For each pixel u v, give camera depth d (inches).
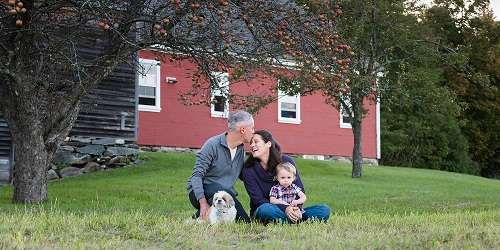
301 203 324.8
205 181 329.1
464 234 278.4
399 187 810.2
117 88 920.9
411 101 976.9
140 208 524.1
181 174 840.9
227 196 309.1
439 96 970.7
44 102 593.0
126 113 924.6
